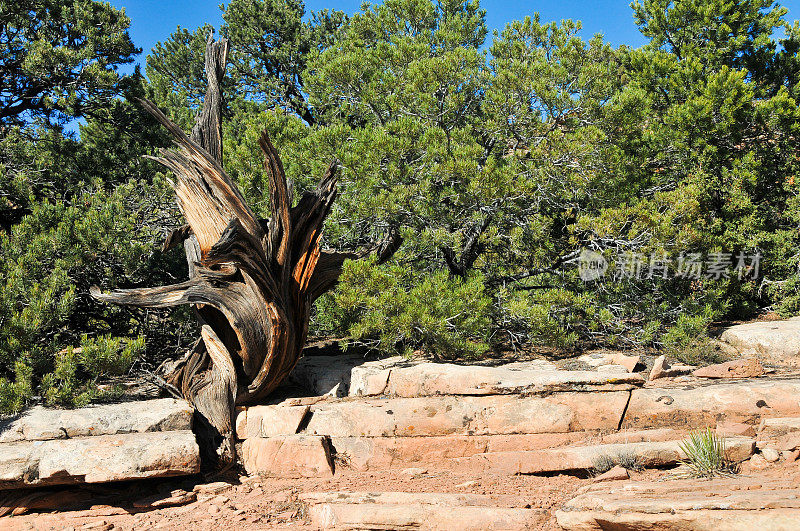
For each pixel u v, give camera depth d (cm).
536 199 1367
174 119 1961
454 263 1391
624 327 1349
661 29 1808
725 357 1228
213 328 1112
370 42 1770
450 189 1320
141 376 1268
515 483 816
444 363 1141
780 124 1547
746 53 1772
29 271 1188
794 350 1205
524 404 947
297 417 991
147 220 1516
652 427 921
